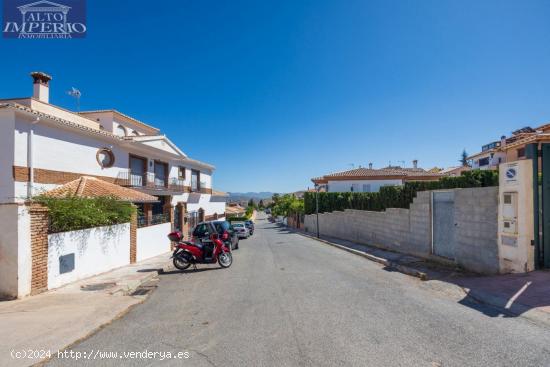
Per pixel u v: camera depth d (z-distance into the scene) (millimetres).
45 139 13234
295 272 9727
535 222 6961
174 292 7867
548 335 4316
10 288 6973
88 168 15734
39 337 4867
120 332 5098
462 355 3799
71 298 7117
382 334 4516
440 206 10305
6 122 11891
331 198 28156
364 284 7793
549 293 5750
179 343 4531
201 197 30594
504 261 7387
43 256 7711
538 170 7078
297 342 4352
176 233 11523
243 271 10398
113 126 21281
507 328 4602
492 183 9617
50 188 13445
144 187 19406
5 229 6980
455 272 8508
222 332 4875
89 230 9836
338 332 4652
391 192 15492
